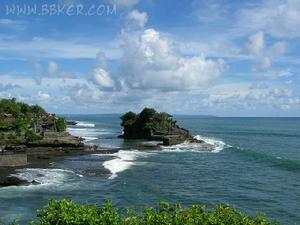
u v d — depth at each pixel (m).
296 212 39.91
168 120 132.50
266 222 15.89
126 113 135.00
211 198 45.66
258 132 192.62
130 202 42.50
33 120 116.12
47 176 54.66
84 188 48.31
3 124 91.50
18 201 41.22
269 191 49.88
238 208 41.34
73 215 14.67
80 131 181.75
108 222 14.74
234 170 66.25
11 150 68.44
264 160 79.00
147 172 61.81
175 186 51.78
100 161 70.94
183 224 14.94
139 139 126.81
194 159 78.75
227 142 128.38
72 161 69.81
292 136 163.75
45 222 14.84
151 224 15.04
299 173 64.12
